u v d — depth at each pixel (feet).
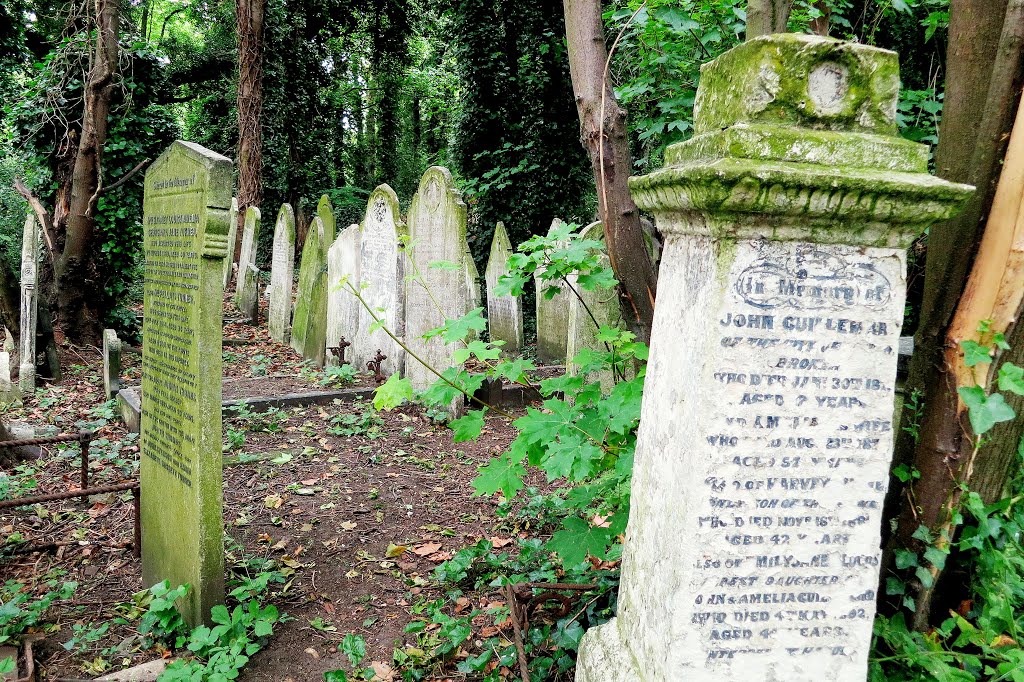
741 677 6.50
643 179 7.00
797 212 5.80
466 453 19.93
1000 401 6.47
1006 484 7.95
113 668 10.46
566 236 9.67
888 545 8.06
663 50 16.30
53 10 43.39
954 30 7.89
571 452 8.20
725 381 6.09
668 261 7.38
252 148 48.80
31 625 11.43
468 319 9.87
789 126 5.90
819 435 6.26
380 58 78.69
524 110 44.09
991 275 7.16
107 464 18.63
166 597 11.42
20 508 15.71
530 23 42.63
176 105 84.43
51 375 26.96
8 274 27.89
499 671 9.92
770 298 6.05
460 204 21.90
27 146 35.47
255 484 17.42
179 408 11.68
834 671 6.62
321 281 29.89
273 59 65.77
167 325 12.21
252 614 11.21
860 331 6.21
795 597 6.46
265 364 29.63
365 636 11.41
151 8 68.18
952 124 7.93
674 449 6.73
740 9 14.35
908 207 5.86
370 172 92.32
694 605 6.36
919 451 7.86
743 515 6.27
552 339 30.09
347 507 16.24
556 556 13.17
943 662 7.14
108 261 34.17
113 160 33.88
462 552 12.96
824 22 13.61
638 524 7.73
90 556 13.94
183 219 11.55
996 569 7.80
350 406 23.76
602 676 7.74
